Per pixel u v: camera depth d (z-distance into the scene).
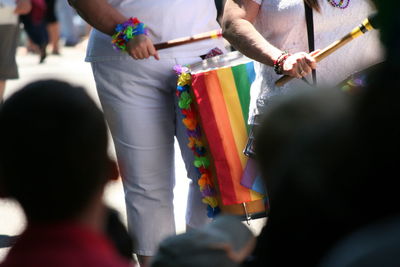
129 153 9.59
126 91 9.47
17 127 4.08
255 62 8.78
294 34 8.10
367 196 3.56
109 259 3.99
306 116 3.67
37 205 4.08
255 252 4.06
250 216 9.02
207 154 9.11
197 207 9.79
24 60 32.34
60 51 35.31
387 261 3.24
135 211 9.72
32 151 4.05
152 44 9.11
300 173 3.61
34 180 4.06
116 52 9.41
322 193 3.59
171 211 9.86
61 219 4.09
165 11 9.43
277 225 3.78
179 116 9.66
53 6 33.31
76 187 4.08
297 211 3.67
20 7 15.72
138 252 9.77
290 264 3.78
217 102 8.87
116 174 4.38
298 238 3.71
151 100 9.53
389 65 3.73
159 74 9.47
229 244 4.23
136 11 9.36
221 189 8.96
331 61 8.03
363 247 3.29
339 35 7.99
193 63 9.48
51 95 4.16
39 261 3.92
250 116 8.54
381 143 3.53
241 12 8.20
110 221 4.73
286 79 7.85
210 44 9.72
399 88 3.59
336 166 3.56
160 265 4.23
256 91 8.41
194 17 9.60
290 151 3.65
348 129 3.56
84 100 4.21
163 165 9.73
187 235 4.29
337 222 3.60
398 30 3.78
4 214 12.56
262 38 8.03
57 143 4.06
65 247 3.98
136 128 9.52
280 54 7.82
